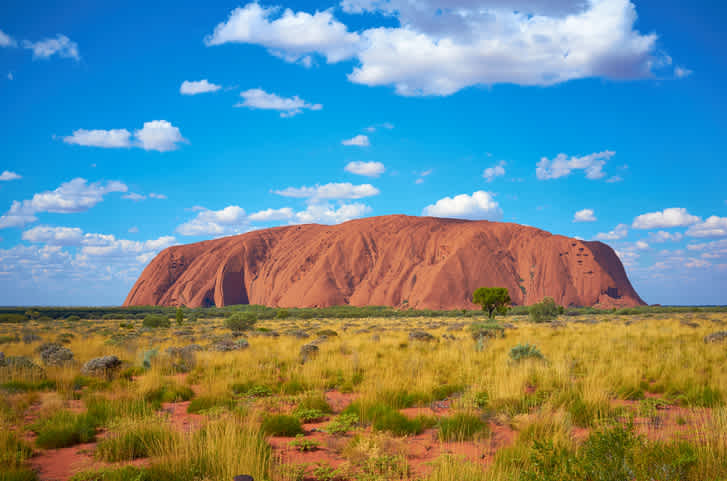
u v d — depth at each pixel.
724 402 9.33
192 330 52.72
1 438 7.65
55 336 36.78
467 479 5.33
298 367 16.14
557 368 12.91
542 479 4.56
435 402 10.97
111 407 10.33
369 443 7.23
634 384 11.54
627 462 4.57
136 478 5.64
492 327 30.95
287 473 5.98
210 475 5.76
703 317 57.59
